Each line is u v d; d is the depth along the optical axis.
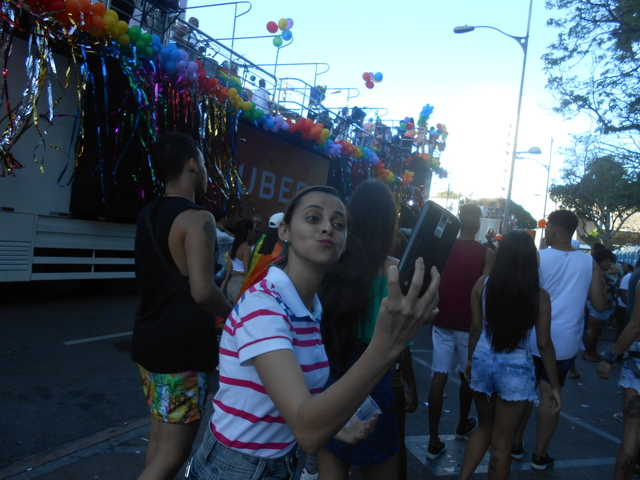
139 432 3.59
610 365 3.02
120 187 7.51
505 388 2.78
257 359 1.21
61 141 7.14
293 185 11.59
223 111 8.88
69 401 4.09
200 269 2.03
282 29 10.12
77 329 6.35
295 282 1.41
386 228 2.14
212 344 2.16
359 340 2.10
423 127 17.17
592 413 5.18
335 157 12.73
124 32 6.82
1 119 6.03
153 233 2.11
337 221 1.39
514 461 3.79
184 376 2.07
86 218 7.71
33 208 7.00
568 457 3.94
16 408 3.86
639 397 2.94
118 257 8.45
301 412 1.03
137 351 2.13
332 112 12.76
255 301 1.30
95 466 3.04
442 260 1.36
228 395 1.40
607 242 31.48
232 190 9.21
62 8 6.07
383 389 2.17
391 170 16.20
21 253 6.94
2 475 2.87
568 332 3.52
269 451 1.39
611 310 7.92
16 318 6.57
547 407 3.59
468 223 3.78
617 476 2.94
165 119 7.66
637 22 12.63
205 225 2.09
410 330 1.02
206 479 1.45
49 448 3.28
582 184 29.25
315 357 1.38
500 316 2.81
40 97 6.76
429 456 3.61
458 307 3.64
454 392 5.35
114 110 7.23
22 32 6.21
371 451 2.11
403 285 1.28
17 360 4.96
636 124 13.87
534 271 2.80
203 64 9.74
